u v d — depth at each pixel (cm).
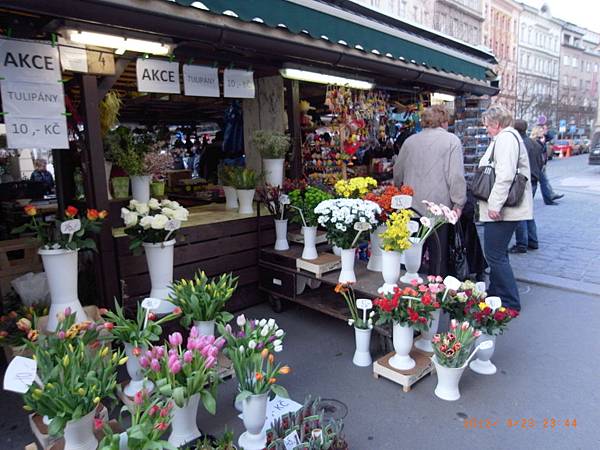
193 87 313
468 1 3033
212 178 624
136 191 315
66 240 241
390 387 254
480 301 257
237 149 465
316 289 365
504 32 3662
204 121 833
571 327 329
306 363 285
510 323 338
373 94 482
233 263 365
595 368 270
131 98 497
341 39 349
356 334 279
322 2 362
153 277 275
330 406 235
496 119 326
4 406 243
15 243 315
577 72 5334
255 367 194
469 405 235
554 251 538
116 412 234
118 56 276
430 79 471
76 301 249
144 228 262
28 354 239
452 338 239
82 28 228
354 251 299
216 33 263
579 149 3231
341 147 431
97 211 264
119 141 308
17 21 227
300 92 523
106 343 235
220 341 197
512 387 251
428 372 260
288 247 368
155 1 233
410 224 275
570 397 240
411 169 348
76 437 171
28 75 231
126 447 150
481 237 608
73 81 304
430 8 2622
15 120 229
